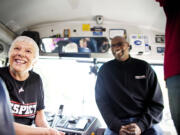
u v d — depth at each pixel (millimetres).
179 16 851
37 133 781
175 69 809
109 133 1574
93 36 2697
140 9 2354
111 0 2240
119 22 2734
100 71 1869
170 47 884
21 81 1412
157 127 1608
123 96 1641
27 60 1368
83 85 2699
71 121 2031
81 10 2498
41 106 1618
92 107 2621
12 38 2561
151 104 1604
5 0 2115
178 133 825
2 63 2510
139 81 1659
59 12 2535
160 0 987
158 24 2572
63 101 2693
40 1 2256
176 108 800
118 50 1748
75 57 2629
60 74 2775
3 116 406
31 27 2789
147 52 2559
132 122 1498
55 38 2688
